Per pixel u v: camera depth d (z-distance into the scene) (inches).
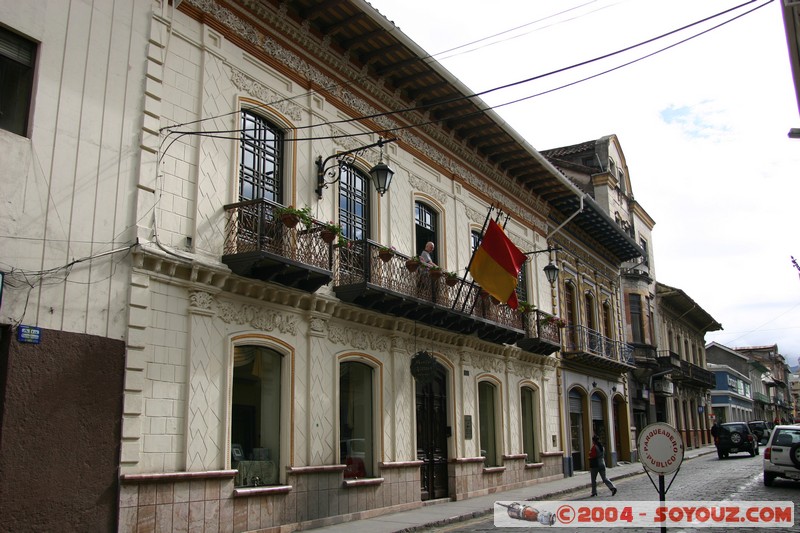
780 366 3934.5
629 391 1258.0
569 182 911.0
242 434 470.3
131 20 428.5
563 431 928.9
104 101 404.2
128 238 403.9
